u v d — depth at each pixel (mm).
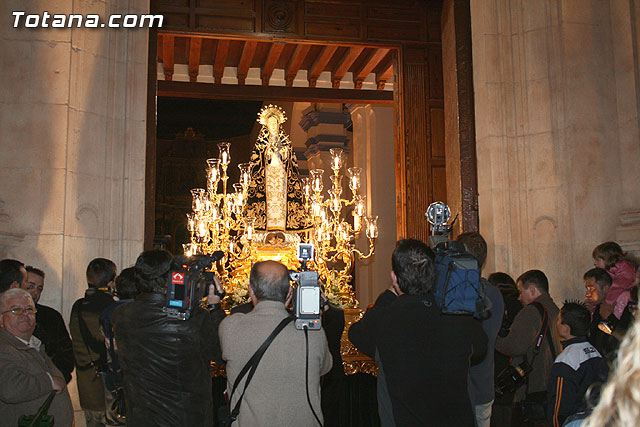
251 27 9094
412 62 9617
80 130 5359
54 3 5293
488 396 3234
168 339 2711
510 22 6219
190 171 23594
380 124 14633
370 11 9586
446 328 2555
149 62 6703
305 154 17719
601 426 786
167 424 2676
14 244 4875
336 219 6840
